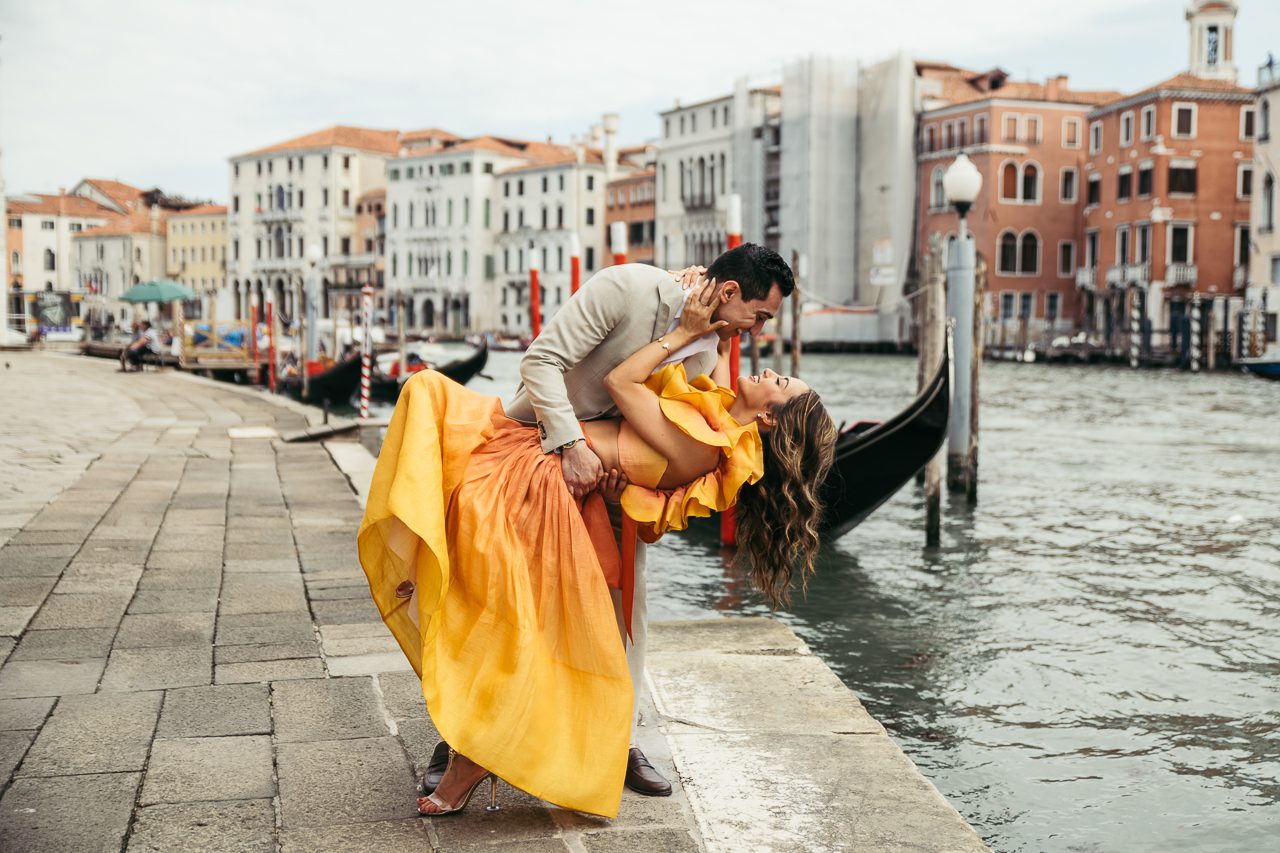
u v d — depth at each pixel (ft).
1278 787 15.38
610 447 9.61
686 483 9.76
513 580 9.11
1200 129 165.37
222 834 9.18
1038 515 37.50
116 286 360.07
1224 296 161.68
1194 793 15.19
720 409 9.67
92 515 24.40
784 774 10.85
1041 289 198.59
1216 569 29.35
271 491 28.68
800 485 10.09
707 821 9.77
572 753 9.17
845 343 212.43
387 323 319.06
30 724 11.62
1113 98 203.82
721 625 16.39
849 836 9.56
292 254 334.65
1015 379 126.41
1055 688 19.75
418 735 11.46
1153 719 18.11
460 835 9.27
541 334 9.66
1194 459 52.85
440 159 305.53
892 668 20.93
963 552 31.68
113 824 9.32
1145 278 167.43
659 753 11.37
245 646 14.64
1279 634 23.21
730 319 9.56
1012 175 196.44
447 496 9.33
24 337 177.78
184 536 22.24
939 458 32.04
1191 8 189.67
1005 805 14.80
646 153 310.04
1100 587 27.40
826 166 214.48
